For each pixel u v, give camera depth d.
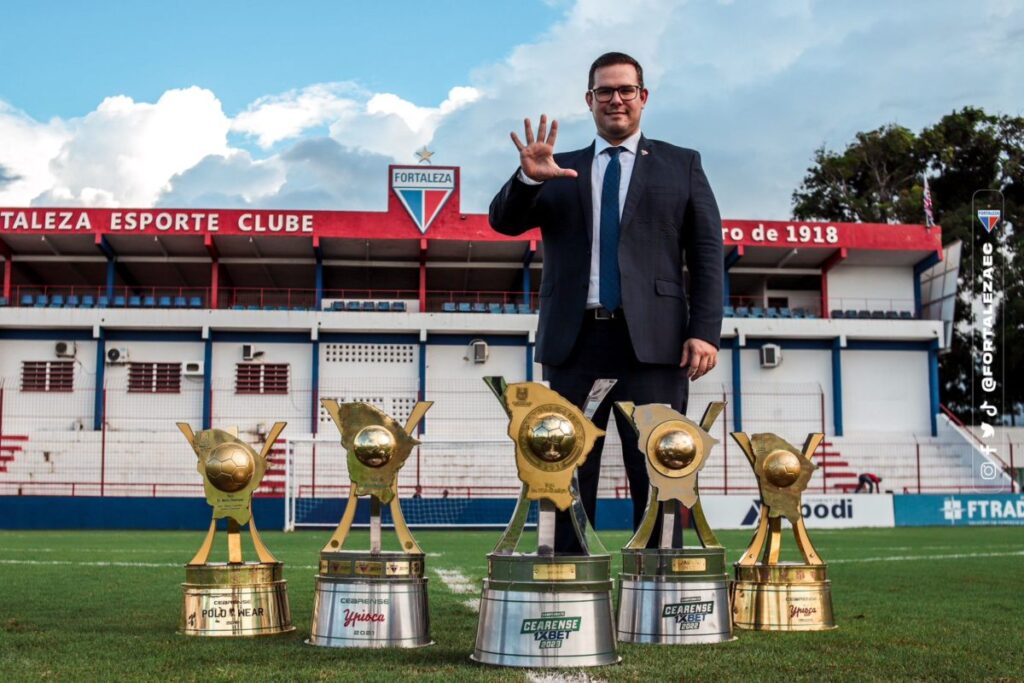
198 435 3.83
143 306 29.77
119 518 20.08
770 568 3.92
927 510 20.66
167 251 30.89
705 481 28.48
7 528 19.88
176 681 2.63
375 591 3.34
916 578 6.70
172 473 27.33
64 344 28.45
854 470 29.48
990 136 41.47
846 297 32.56
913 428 30.81
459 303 31.08
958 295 39.94
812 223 31.03
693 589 3.46
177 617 4.27
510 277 34.12
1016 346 36.78
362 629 3.32
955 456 29.81
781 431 30.27
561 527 3.65
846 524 20.33
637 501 3.98
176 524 20.14
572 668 2.83
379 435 3.46
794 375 30.78
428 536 16.66
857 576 6.89
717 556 3.53
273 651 3.21
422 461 27.67
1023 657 3.14
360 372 29.42
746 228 30.84
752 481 28.55
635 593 3.50
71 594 5.43
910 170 42.53
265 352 29.25
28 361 28.48
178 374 28.84
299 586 6.11
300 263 31.69
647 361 3.76
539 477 2.94
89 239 29.88
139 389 28.62
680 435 3.52
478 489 27.22
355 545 11.92
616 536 15.48
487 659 2.90
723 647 3.33
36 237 29.64
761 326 30.23
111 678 2.69
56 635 3.63
